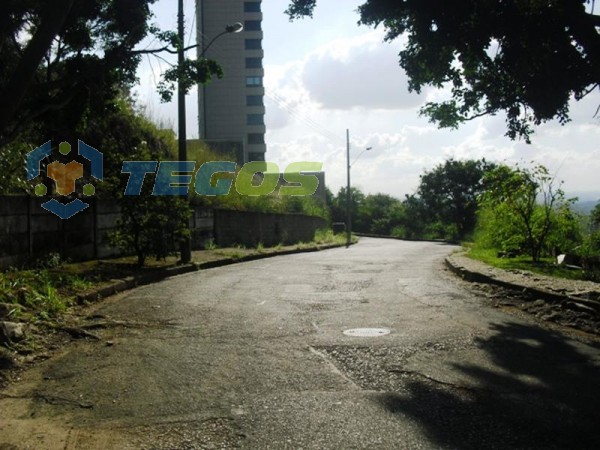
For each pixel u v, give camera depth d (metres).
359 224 78.69
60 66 10.55
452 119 12.57
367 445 4.12
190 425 4.56
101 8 9.99
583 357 6.41
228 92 76.25
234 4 75.56
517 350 6.72
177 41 10.27
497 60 10.31
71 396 5.28
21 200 12.09
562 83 9.38
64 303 9.26
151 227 15.07
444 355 6.51
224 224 25.38
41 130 10.98
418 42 10.92
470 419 4.59
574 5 9.04
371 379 5.65
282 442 4.20
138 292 11.67
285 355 6.56
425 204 62.16
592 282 10.95
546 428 4.40
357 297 10.80
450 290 11.70
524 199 16.44
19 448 4.21
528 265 14.68
